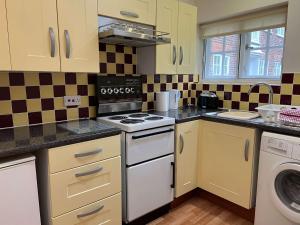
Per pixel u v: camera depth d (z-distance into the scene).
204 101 2.67
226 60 2.74
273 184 1.65
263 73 2.46
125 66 2.25
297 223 1.56
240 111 2.43
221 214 2.10
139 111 2.35
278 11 2.16
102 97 2.04
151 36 1.83
